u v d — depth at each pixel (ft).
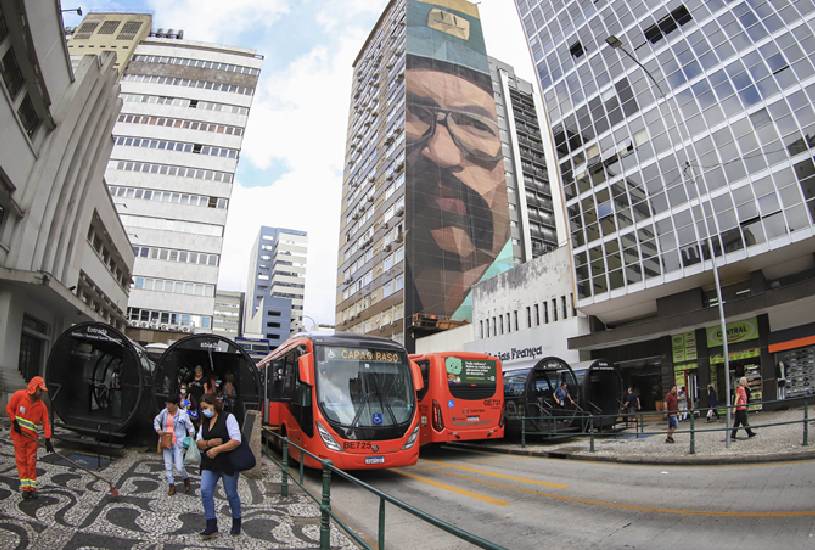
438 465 48.32
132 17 265.75
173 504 26.17
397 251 205.46
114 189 193.06
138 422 44.21
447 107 223.30
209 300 187.93
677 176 99.50
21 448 24.97
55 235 73.15
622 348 109.60
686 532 22.38
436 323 188.14
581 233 117.80
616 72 114.62
